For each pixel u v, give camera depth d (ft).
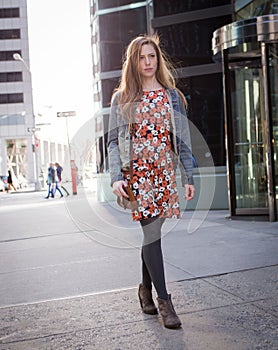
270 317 8.52
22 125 163.94
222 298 9.75
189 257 13.75
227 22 28.55
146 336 7.89
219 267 12.35
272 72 21.67
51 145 150.10
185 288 10.59
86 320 8.90
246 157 22.63
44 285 11.75
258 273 11.55
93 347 7.59
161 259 8.30
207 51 28.76
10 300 10.57
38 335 8.28
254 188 22.48
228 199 24.35
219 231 18.28
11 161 164.04
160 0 30.01
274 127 21.86
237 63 22.63
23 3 167.73
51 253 16.16
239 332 7.88
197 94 28.84
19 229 23.61
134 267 13.08
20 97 165.48
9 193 81.30
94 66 37.09
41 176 100.07
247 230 18.24
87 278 12.14
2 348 7.75
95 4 36.29
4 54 165.99
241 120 22.65
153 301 9.29
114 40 36.19
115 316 9.00
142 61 7.83
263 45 20.63
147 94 7.87
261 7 25.50
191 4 29.27
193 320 8.54
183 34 29.37
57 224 24.62
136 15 35.76
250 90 22.66
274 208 20.43
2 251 17.35
